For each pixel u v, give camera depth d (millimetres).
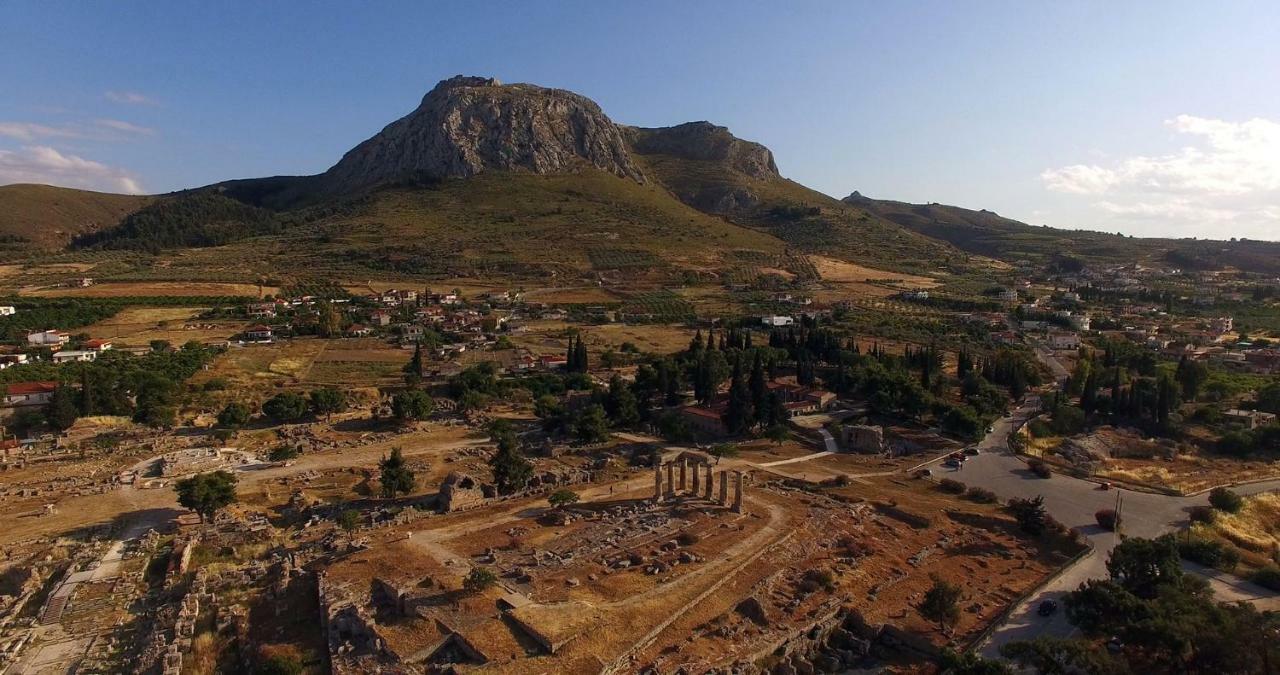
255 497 98750
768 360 175625
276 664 53188
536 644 56062
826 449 126875
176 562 74562
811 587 69938
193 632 60594
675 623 61094
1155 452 128250
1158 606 60906
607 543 77000
